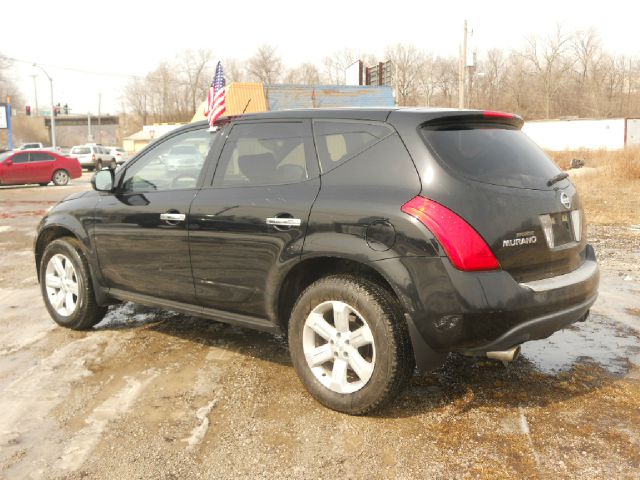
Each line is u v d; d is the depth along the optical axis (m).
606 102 85.38
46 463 2.94
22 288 6.59
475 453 2.99
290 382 3.87
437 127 3.34
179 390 3.76
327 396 3.44
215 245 3.90
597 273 3.69
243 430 3.25
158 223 4.23
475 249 3.04
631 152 20.97
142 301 4.52
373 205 3.23
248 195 3.78
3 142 99.31
